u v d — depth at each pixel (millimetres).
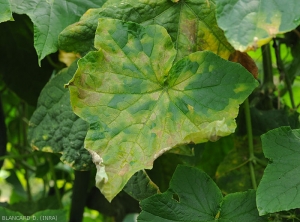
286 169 297
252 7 263
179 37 328
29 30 462
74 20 332
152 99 301
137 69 302
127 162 285
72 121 345
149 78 303
